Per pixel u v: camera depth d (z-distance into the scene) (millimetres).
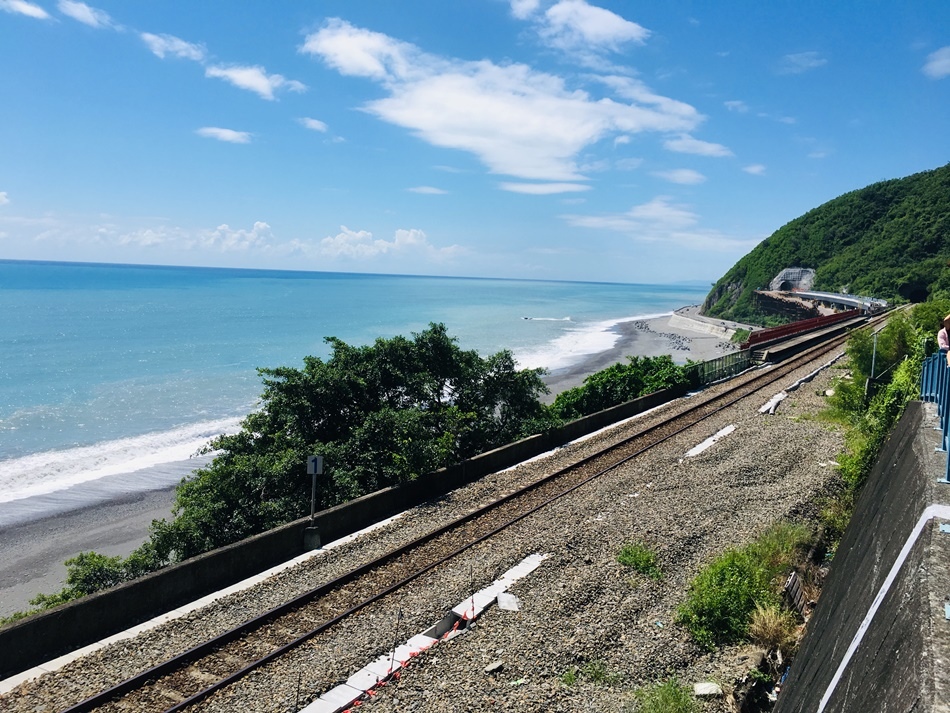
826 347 40531
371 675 8461
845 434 19797
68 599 11969
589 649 9094
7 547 19859
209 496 14164
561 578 11141
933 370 10008
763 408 23875
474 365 21609
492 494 16016
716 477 16156
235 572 11688
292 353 58812
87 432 33156
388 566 11984
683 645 9422
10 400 38656
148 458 29312
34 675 8492
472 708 7836
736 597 10250
